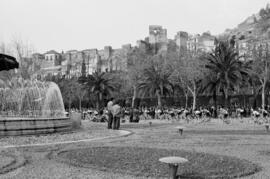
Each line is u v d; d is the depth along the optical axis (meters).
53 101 32.25
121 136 19.70
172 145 15.35
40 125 19.16
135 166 9.75
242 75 49.00
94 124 34.34
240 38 160.12
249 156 12.12
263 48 76.56
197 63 65.00
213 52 51.50
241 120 40.78
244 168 9.64
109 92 66.00
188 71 63.72
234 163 10.42
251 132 22.81
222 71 47.69
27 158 11.30
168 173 8.70
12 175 8.62
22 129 18.20
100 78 65.19
